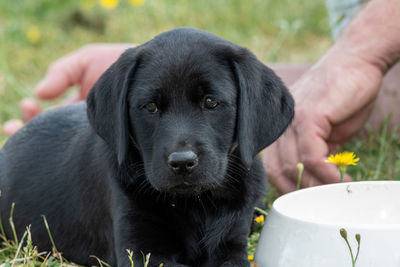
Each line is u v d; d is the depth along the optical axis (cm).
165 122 433
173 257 454
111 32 1266
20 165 559
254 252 455
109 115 458
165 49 450
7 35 1250
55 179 524
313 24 1307
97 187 480
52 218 520
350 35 634
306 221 374
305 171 588
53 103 979
